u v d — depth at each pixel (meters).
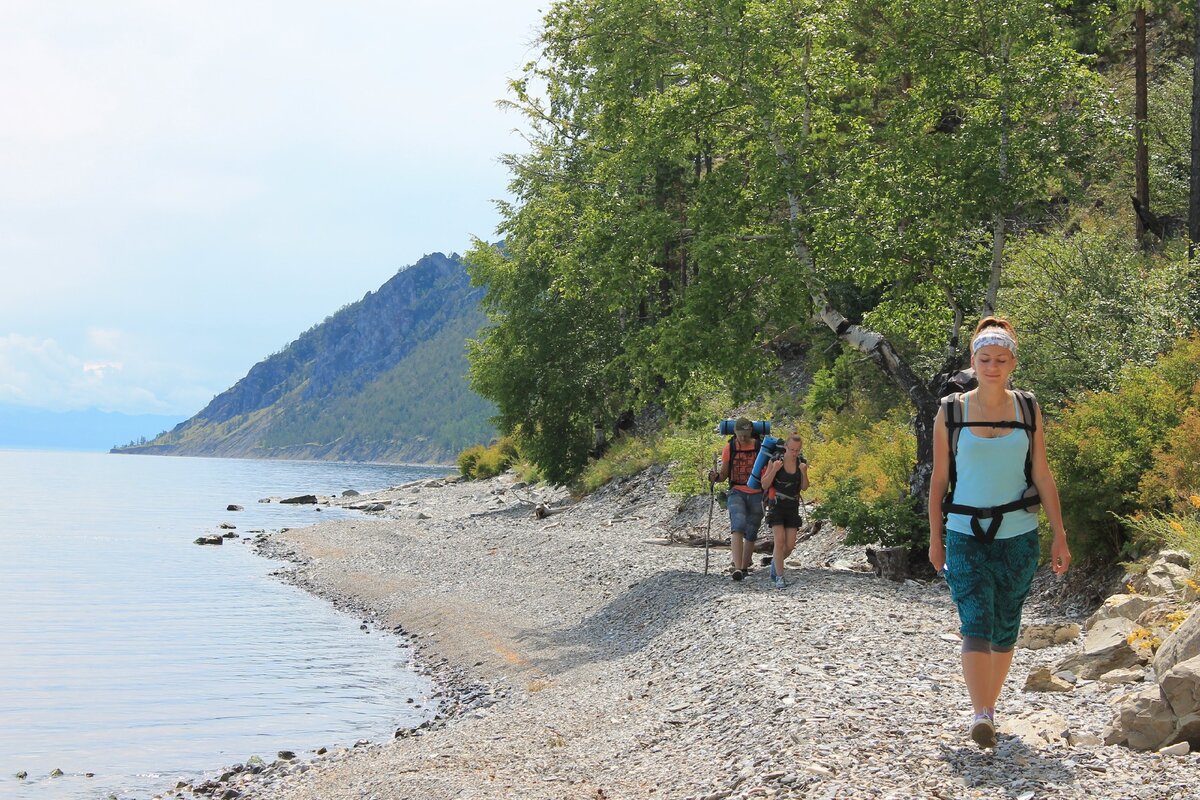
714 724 7.66
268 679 14.29
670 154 17.73
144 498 73.31
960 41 15.97
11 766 10.45
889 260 16.05
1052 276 17.95
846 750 6.07
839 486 15.91
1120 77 31.20
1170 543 10.06
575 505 34.53
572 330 37.69
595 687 10.80
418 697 13.20
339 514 52.53
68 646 16.81
